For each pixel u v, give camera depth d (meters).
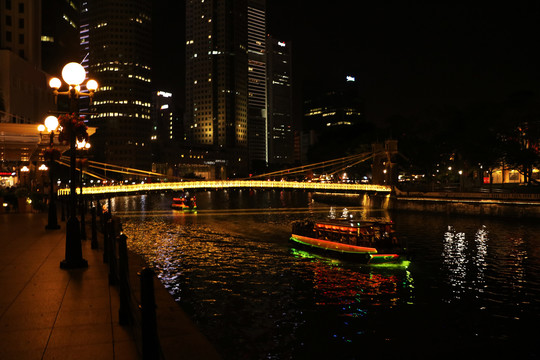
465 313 21.66
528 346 17.61
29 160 53.97
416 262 33.50
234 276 28.67
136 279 12.34
